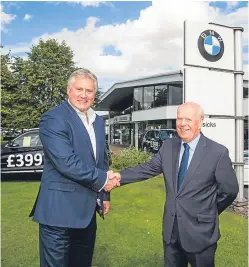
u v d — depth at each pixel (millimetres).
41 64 19516
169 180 2221
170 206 2197
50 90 19500
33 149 8281
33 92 19234
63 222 2174
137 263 3227
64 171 2123
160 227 4387
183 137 2174
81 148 2240
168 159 2277
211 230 2139
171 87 21797
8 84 18688
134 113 24984
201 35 5648
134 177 2414
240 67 5926
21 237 3988
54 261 2209
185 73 5594
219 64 5801
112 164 10320
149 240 3875
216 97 5785
